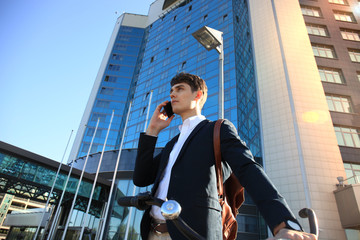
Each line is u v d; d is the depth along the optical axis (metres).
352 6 24.95
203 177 1.11
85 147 37.56
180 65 35.91
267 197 0.74
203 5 39.94
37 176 18.56
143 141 1.59
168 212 0.62
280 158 17.73
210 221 0.99
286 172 16.95
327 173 16.08
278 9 24.34
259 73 22.55
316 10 24.64
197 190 1.07
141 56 47.72
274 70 21.64
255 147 21.28
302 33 22.61
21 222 39.72
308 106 18.80
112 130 39.28
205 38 7.84
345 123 18.11
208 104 27.58
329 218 14.48
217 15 35.72
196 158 1.18
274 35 23.47
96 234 21.55
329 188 15.52
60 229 23.95
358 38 22.92
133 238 20.14
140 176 1.54
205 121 1.44
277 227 0.63
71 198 22.61
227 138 1.14
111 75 45.94
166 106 1.75
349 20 24.16
